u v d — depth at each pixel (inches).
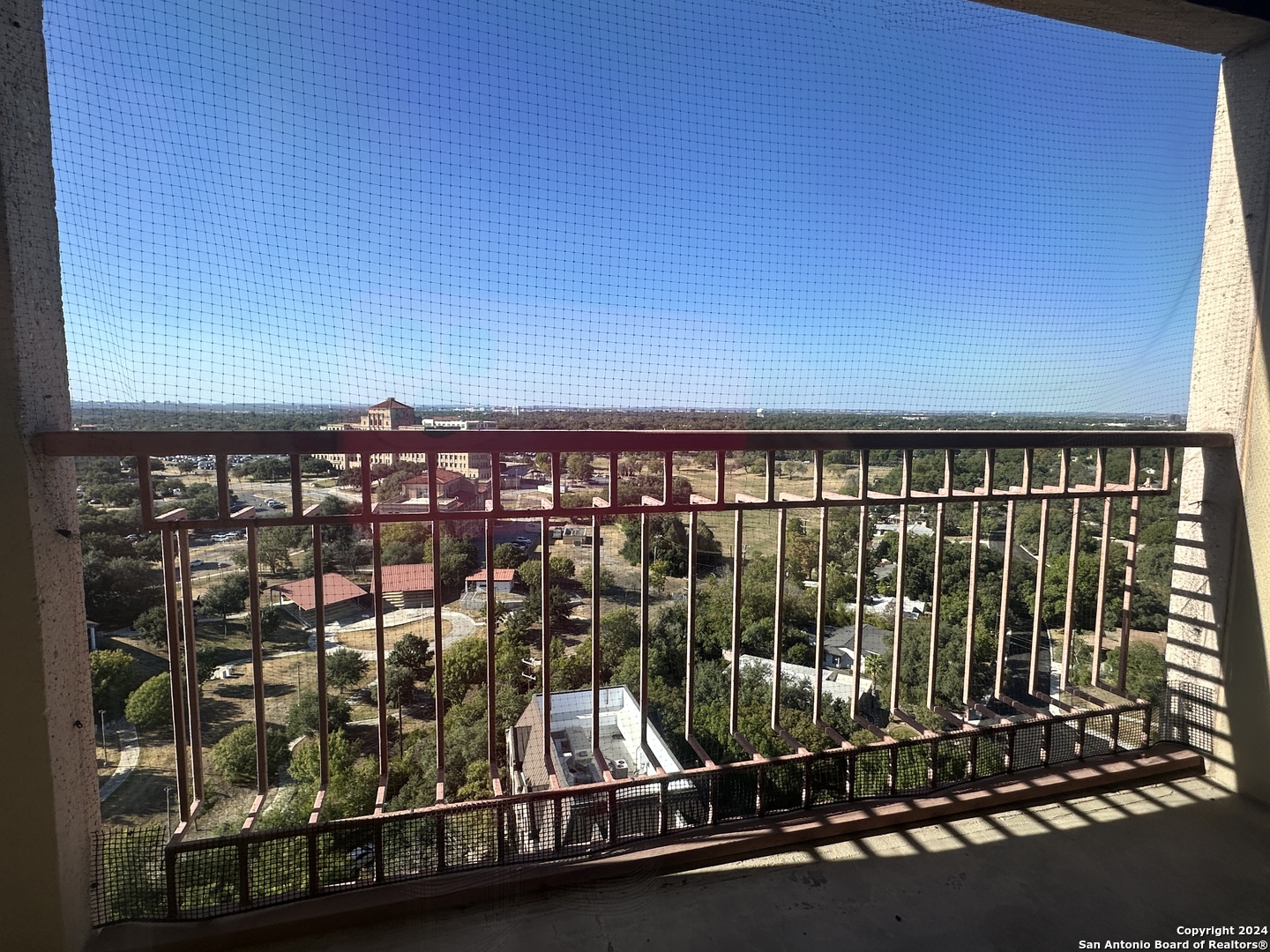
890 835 65.7
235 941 52.7
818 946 53.3
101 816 54.1
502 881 57.3
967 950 53.1
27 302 47.3
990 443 67.7
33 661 48.3
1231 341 75.5
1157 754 77.2
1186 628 79.6
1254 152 73.4
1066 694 77.3
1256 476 72.7
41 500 48.3
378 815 55.9
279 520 52.9
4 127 45.7
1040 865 62.3
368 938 53.7
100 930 52.7
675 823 63.4
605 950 52.7
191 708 53.9
